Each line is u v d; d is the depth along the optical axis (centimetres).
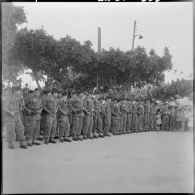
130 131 2053
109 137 1752
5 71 1647
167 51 2269
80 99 1581
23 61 1925
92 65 2153
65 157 1057
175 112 2292
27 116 1303
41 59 1936
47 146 1309
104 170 877
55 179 778
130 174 836
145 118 2186
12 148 1200
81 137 1619
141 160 1022
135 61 2216
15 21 1769
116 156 1092
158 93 2489
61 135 1476
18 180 761
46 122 1375
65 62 2038
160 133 2064
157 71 2320
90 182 757
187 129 2259
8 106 1189
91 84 2227
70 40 1991
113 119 1875
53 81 2069
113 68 2208
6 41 1648
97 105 1722
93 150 1220
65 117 1482
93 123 1709
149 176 815
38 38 1895
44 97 1391
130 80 2289
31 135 1312
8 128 1191
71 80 2164
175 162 984
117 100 1961
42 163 952
